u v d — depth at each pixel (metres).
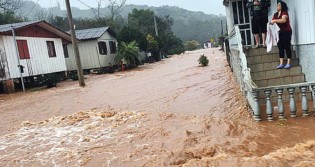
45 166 5.89
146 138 6.87
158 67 27.73
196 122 7.58
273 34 9.58
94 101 12.73
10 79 18.39
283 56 8.95
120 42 31.48
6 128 9.45
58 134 8.12
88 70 28.36
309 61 8.36
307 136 5.68
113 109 10.63
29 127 9.28
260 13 9.86
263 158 4.79
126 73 24.81
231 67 16.27
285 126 6.34
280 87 6.67
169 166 5.15
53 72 23.19
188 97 11.14
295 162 4.56
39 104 13.44
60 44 24.77
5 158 6.58
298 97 8.27
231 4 14.96
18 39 19.38
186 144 6.06
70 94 15.65
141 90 14.27
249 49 9.91
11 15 38.84
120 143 6.75
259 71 9.19
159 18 55.69
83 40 27.58
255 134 6.09
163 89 13.76
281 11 8.59
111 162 5.68
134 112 9.74
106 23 48.12
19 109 12.63
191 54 47.25
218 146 5.72
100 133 7.77
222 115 8.00
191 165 4.86
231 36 12.38
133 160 5.64
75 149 6.70
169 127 7.47
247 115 7.52
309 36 8.16
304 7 8.32
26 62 19.98
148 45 35.66
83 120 9.43
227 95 10.53
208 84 13.62
